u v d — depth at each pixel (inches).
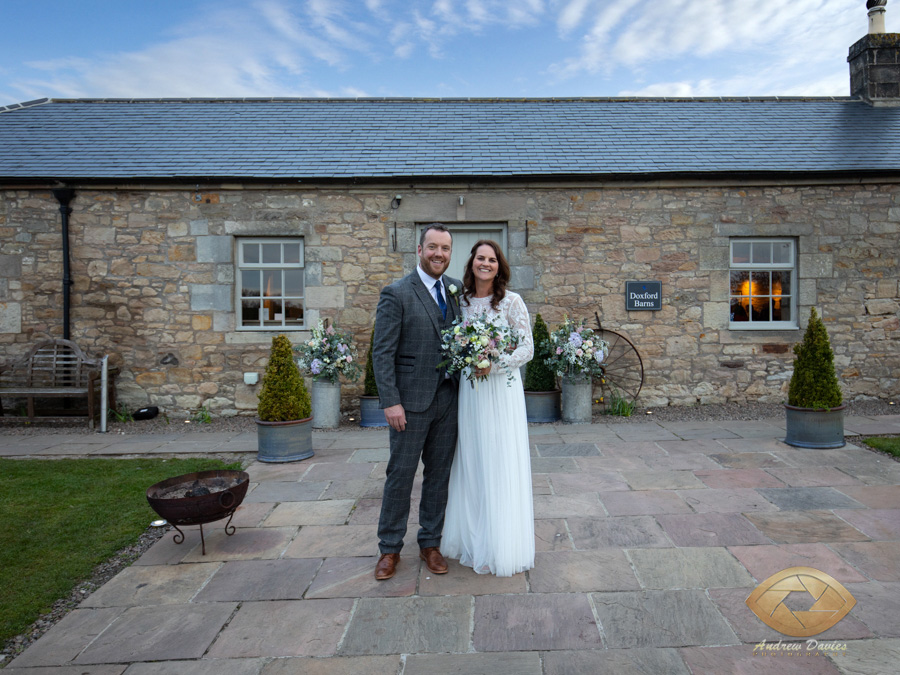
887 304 272.5
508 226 271.6
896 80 335.3
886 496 143.1
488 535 103.7
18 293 266.8
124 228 268.1
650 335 273.6
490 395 103.2
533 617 91.0
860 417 238.5
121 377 269.9
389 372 100.0
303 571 109.2
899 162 265.9
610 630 87.0
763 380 274.7
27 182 259.6
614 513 135.6
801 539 118.3
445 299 104.7
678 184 268.1
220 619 92.4
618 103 348.8
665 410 268.1
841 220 271.1
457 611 93.2
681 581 101.8
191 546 121.8
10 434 237.5
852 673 75.8
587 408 245.8
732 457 182.2
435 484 107.4
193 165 269.6
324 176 262.1
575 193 271.3
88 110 333.1
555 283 272.5
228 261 269.4
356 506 145.6
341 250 271.4
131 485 162.7
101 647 84.9
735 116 325.1
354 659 81.2
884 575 102.2
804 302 272.7
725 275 272.7
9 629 90.0
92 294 268.1
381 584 102.8
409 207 270.2
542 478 164.4
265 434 188.4
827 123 310.7
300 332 271.1
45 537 126.3
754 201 271.3
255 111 337.4
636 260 272.7
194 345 270.4
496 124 318.3
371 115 332.2
